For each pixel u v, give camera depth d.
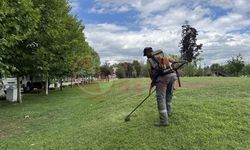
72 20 29.39
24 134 10.21
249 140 7.05
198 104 9.88
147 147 7.08
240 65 46.16
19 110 16.56
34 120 13.05
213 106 9.52
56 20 21.27
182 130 7.75
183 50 60.97
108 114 10.86
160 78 7.98
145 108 10.36
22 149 8.12
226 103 9.77
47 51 21.39
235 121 8.14
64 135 8.88
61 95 27.06
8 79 26.33
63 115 13.65
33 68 20.39
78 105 17.33
